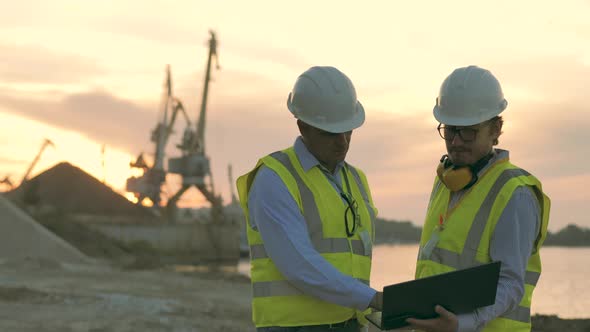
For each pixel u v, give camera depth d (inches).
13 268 876.0
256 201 117.6
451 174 121.1
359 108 125.3
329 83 120.6
